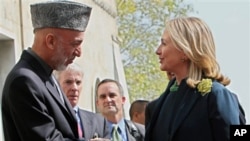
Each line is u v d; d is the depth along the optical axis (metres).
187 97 4.56
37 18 4.96
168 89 4.81
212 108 4.44
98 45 17.30
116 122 7.25
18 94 4.70
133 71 29.00
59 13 4.91
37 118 4.68
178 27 4.61
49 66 4.94
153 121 4.73
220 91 4.46
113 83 7.35
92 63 16.41
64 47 4.94
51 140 4.66
